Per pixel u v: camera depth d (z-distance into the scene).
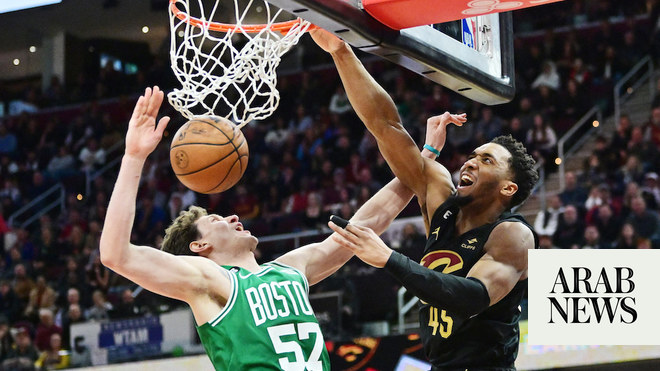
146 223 10.80
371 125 3.08
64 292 9.45
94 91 14.29
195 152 2.70
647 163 8.94
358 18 2.63
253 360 2.61
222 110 11.71
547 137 9.86
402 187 3.28
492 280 2.67
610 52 10.86
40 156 13.02
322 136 11.34
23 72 15.10
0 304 9.62
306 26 3.04
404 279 2.52
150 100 2.59
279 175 10.88
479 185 2.90
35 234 10.99
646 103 10.45
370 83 3.08
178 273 2.64
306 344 2.72
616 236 7.92
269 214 10.50
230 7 8.74
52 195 12.38
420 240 8.09
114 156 12.90
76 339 7.88
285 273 2.87
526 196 2.97
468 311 2.55
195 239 2.94
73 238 10.64
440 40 3.04
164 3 13.78
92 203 11.87
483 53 3.33
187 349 7.36
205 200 10.87
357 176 10.55
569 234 8.01
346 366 6.48
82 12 14.30
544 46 11.32
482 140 10.16
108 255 2.50
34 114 14.34
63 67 14.68
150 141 2.58
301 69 13.15
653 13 10.99
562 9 12.11
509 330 2.85
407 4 2.60
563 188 9.31
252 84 3.19
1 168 13.36
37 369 8.03
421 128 10.83
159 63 14.02
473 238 2.85
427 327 2.91
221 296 2.71
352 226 2.58
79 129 13.23
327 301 7.20
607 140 9.98
